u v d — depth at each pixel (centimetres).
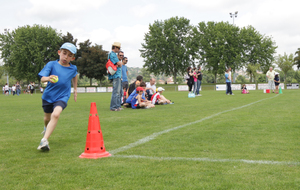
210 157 328
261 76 11206
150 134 489
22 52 5662
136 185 240
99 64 5809
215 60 5809
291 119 632
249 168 282
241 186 233
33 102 1612
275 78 2088
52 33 5888
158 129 541
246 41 6019
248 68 6000
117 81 938
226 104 1103
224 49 5731
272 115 711
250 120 630
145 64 6100
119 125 604
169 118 707
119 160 322
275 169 277
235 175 261
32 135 504
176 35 6091
